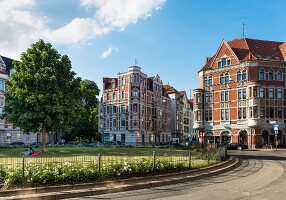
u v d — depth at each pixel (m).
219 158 26.08
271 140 60.28
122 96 81.94
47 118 35.69
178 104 106.88
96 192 13.80
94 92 84.62
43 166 14.66
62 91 37.84
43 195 12.62
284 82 61.97
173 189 15.08
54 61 38.34
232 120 62.97
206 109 66.94
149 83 89.31
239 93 62.44
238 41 68.19
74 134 83.25
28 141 73.19
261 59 61.25
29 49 38.28
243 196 13.37
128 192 14.33
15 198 12.12
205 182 17.27
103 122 85.56
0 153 35.06
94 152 37.22
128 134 80.25
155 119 89.38
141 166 17.20
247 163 28.28
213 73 66.56
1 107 65.56
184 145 54.41
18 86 37.03
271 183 16.86
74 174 14.76
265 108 60.38
